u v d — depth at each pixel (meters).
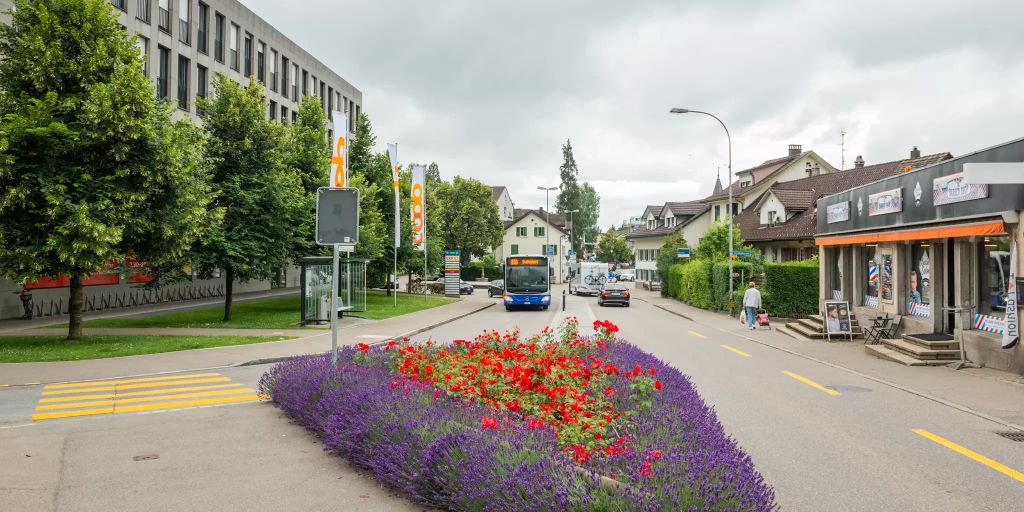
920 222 16.33
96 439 8.21
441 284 59.91
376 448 6.43
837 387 12.05
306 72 51.88
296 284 56.03
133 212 17.89
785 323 25.80
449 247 81.00
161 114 18.77
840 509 5.80
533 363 8.57
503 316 33.91
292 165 31.80
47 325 23.70
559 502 4.45
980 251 14.67
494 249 96.94
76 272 17.23
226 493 6.11
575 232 116.12
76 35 17.41
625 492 4.38
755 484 4.92
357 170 44.47
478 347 10.71
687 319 31.53
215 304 35.03
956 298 15.05
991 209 13.30
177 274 24.25
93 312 29.80
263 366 15.26
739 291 32.00
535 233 97.69
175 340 19.11
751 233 47.66
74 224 15.84
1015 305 12.70
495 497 4.86
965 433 8.59
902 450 7.74
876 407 10.25
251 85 25.47
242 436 8.30
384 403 7.19
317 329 23.72
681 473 4.77
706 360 15.95
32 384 12.72
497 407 7.50
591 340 13.10
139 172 17.64
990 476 6.77
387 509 5.68
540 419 6.97
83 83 17.17
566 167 113.31
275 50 46.41
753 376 13.38
